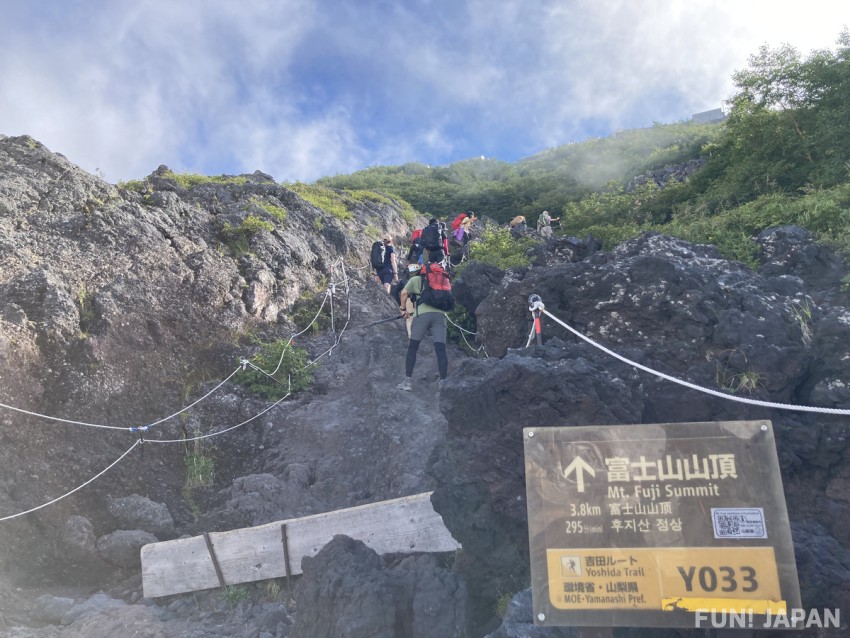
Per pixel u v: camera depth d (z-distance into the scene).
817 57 11.99
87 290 9.30
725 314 5.86
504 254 12.98
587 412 4.79
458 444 4.95
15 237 9.48
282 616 5.45
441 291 8.78
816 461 4.76
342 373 10.02
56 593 6.04
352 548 5.12
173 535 6.76
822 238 7.43
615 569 3.26
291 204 15.36
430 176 41.28
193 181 15.30
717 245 8.43
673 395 5.12
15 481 6.68
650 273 6.59
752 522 3.26
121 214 10.87
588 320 6.83
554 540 3.35
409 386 9.13
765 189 11.86
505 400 4.95
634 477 3.40
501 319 7.76
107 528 6.68
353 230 17.33
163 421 8.12
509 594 4.84
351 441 8.21
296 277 12.43
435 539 5.84
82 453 7.27
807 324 5.73
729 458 3.36
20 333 8.06
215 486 7.64
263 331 10.79
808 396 5.28
